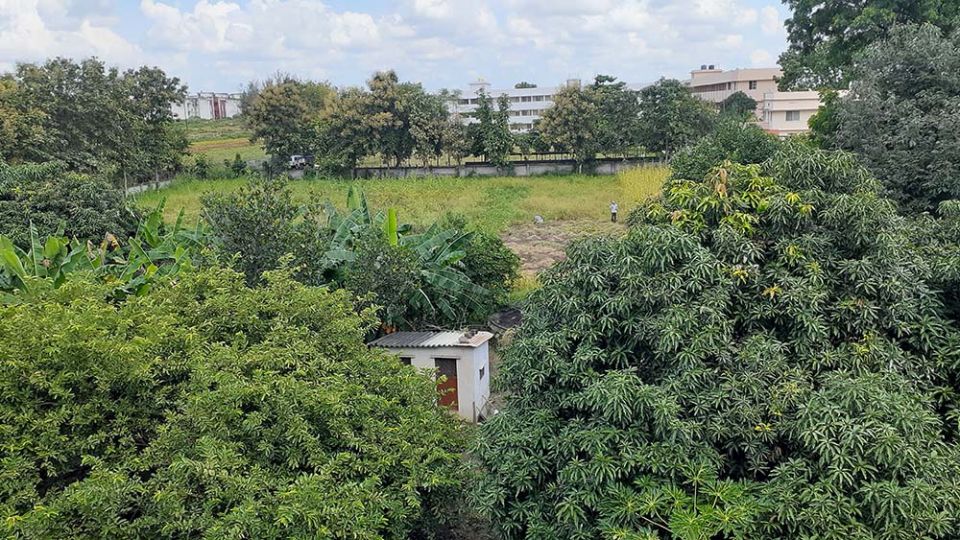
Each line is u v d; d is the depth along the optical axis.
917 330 5.99
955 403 5.83
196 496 5.32
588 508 5.29
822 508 4.48
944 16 21.28
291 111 41.00
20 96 27.66
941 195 12.47
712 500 4.85
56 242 11.40
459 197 31.36
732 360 5.45
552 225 26.45
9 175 15.02
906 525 4.40
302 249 11.08
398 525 5.84
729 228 6.09
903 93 14.15
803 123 48.91
